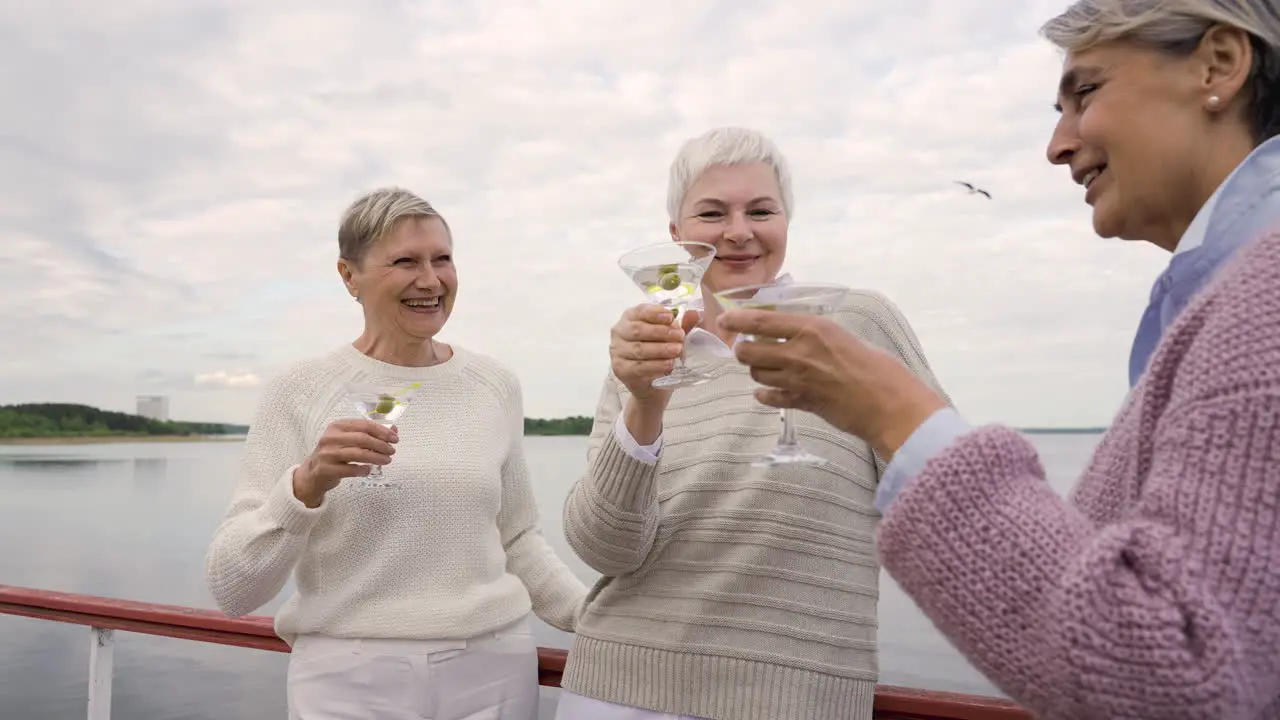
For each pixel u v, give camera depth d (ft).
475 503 7.30
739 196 6.06
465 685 6.89
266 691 47.26
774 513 5.49
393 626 6.75
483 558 7.30
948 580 2.53
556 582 7.74
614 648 5.84
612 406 6.48
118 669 52.19
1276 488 2.20
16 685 45.52
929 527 2.57
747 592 5.46
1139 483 2.83
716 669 5.42
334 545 6.98
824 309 4.23
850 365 2.96
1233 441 2.28
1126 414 3.11
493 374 8.15
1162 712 2.19
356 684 6.70
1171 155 3.05
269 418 7.41
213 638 7.77
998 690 2.59
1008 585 2.43
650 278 5.58
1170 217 3.22
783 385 3.10
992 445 2.60
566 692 6.19
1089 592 2.27
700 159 6.16
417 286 7.39
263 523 6.54
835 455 5.61
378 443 6.24
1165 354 2.73
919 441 2.77
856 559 5.53
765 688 5.30
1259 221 2.80
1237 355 2.34
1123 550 2.33
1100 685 2.23
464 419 7.66
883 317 5.69
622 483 5.45
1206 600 2.18
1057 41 3.29
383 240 7.39
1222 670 2.13
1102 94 3.18
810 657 5.30
